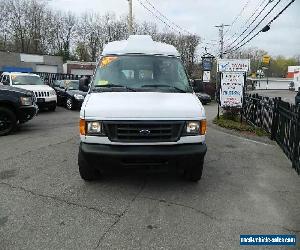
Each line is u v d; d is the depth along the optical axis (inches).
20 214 171.0
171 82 225.8
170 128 188.2
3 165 251.1
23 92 376.8
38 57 2135.8
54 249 141.3
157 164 188.1
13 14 2709.2
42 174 231.8
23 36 2760.8
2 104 366.6
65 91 670.5
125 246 144.9
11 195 194.5
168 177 228.8
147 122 185.8
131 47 245.1
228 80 495.8
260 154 306.8
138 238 151.2
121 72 228.5
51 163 257.8
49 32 2881.4
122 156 183.6
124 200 190.4
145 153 183.6
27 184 212.2
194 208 182.5
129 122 185.6
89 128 188.9
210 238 152.8
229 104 501.0
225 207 185.2
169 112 188.2
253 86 3093.0
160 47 251.1
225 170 252.8
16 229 156.3
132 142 186.2
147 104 192.4
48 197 192.5
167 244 147.1
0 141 333.7
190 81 236.7
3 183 213.3
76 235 152.4
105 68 232.1
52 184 212.8
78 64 2306.8
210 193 204.4
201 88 256.2
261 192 209.5
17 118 377.1
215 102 1136.2
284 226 165.6
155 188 209.5
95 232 155.4
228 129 433.1
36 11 2780.5
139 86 219.8
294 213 180.1
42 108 597.0
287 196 204.1
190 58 2103.8
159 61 237.1
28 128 418.0
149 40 254.8
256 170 255.8
